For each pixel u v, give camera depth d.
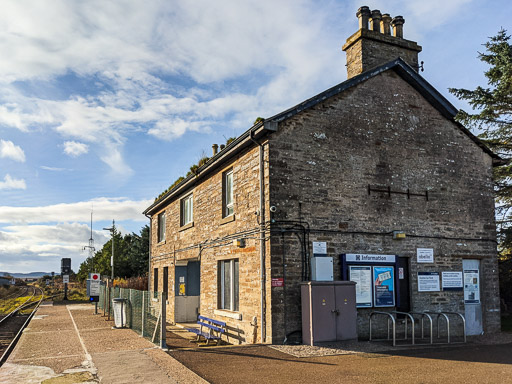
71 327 15.32
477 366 8.29
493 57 17.50
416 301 12.62
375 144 12.72
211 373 7.78
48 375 7.97
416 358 9.01
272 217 10.98
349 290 10.77
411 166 13.21
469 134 14.39
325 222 11.62
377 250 12.22
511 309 17.44
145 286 30.16
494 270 14.15
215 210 14.55
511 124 17.44
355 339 10.70
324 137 11.96
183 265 18.55
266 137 11.32
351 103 12.54
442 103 13.76
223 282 14.02
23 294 50.25
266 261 10.99
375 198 12.44
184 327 16.34
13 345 12.62
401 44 14.00
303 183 11.49
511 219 18.09
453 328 13.09
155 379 7.44
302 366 8.27
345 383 7.08
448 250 13.40
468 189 14.11
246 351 9.66
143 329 12.70
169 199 20.03
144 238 42.09
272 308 10.66
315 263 11.06
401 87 13.51
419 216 13.06
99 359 9.20
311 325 10.33
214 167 14.49
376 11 13.78
